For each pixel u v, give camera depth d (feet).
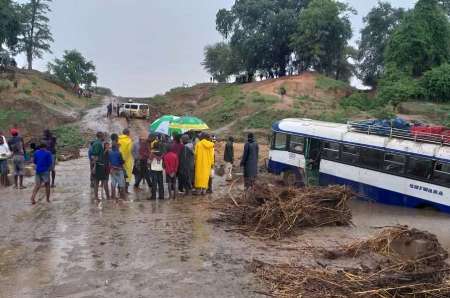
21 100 183.93
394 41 187.93
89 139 137.69
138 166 54.49
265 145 114.93
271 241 34.35
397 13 241.35
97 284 24.97
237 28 267.80
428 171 49.90
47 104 197.06
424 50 180.55
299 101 187.42
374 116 142.31
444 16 188.55
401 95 162.71
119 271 27.02
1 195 51.90
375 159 54.70
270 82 242.99
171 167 49.26
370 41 247.50
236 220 39.09
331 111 163.02
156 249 31.40
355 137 56.90
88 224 38.09
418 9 186.80
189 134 61.62
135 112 191.11
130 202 47.83
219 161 87.97
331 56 248.32
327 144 60.03
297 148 63.41
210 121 182.50
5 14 255.50
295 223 37.58
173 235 35.04
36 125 172.96
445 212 48.37
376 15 244.22
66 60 301.22
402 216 46.60
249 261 29.32
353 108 173.78
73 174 71.15
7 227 36.96
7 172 59.00
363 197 55.47
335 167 58.75
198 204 46.78
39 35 315.78
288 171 64.44
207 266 28.17
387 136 54.75
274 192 40.86
